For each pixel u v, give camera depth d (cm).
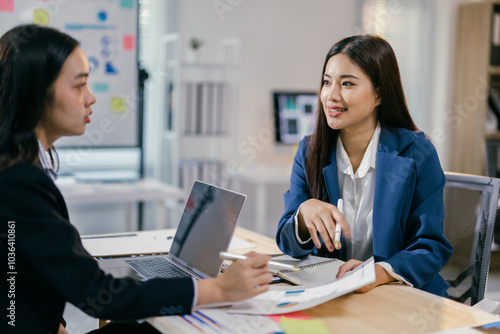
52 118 105
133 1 329
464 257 153
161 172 378
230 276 105
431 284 142
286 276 126
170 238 163
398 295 116
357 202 152
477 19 436
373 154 148
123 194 293
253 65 396
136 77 335
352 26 428
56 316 105
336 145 154
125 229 367
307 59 414
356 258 153
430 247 133
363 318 103
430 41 461
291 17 405
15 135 100
